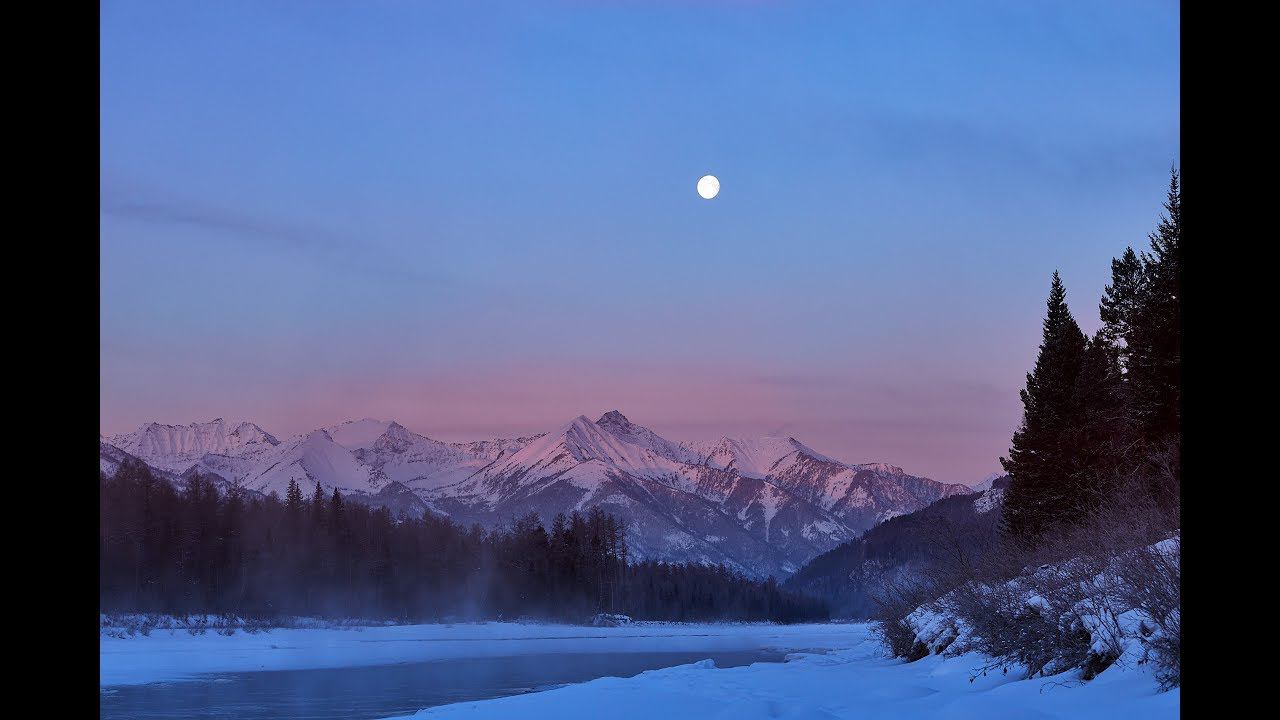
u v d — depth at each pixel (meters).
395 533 156.12
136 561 101.88
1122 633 11.36
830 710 12.22
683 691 15.30
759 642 83.19
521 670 44.59
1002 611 14.42
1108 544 13.45
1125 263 44.12
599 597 161.50
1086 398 39.62
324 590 124.81
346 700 28.41
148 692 32.53
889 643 21.02
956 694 12.57
